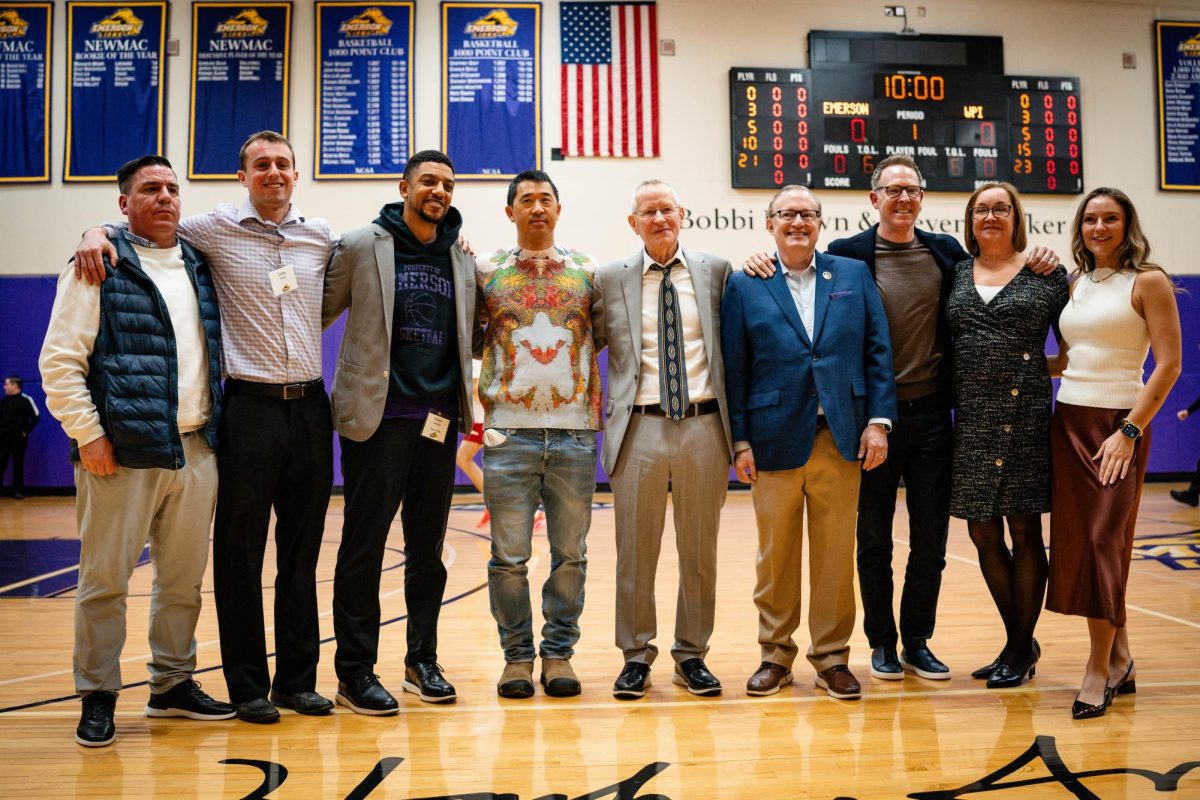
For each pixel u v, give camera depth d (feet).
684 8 30.09
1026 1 30.89
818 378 8.82
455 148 29.50
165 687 8.20
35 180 29.35
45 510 26.84
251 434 8.09
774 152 29.78
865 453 8.89
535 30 29.66
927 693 8.87
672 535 21.04
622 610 8.99
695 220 29.94
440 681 8.74
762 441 8.89
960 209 30.12
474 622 12.25
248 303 8.23
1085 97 30.94
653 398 8.95
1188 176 31.12
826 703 8.59
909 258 9.72
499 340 9.03
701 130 30.07
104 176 29.25
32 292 29.53
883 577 9.51
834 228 29.94
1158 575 15.17
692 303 9.20
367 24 29.37
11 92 29.30
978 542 9.35
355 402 8.44
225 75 29.19
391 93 29.35
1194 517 22.67
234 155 29.12
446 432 8.78
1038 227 30.42
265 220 8.48
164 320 7.81
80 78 29.22
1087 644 10.69
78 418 7.38
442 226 9.04
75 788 6.59
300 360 8.29
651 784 6.64
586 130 29.71
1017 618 9.21
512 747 7.42
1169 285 8.28
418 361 8.61
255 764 7.07
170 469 7.75
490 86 29.55
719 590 14.46
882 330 9.07
